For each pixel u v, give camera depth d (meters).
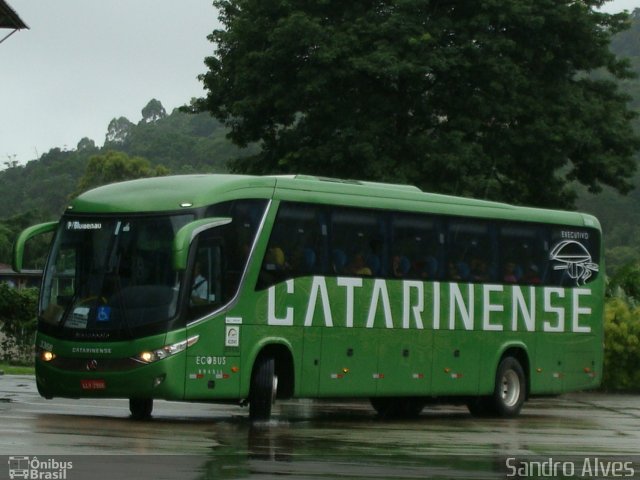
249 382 24.53
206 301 23.83
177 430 22.39
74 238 24.41
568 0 53.06
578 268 33.28
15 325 51.34
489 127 51.72
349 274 26.89
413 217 28.70
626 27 55.09
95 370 23.42
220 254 24.14
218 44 54.66
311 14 50.81
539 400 41.34
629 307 48.75
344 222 26.92
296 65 50.56
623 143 54.84
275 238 25.28
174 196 24.03
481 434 24.89
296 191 25.91
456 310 29.56
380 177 48.22
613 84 56.66
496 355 30.66
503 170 53.19
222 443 20.00
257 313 24.73
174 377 23.20
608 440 24.22
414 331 28.44
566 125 52.12
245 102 51.09
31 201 185.88
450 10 51.91
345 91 50.97
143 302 23.42
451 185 49.03
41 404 28.59
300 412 30.92
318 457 18.31
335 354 26.47
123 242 23.92
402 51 48.94
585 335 33.38
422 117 51.19
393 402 31.08
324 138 50.75
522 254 31.62
